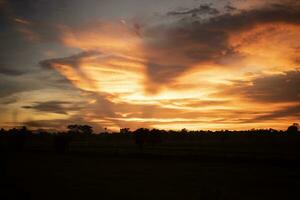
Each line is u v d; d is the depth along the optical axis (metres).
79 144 125.12
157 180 38.94
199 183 37.06
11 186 32.22
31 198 26.77
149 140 91.56
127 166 53.38
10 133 89.38
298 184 37.25
